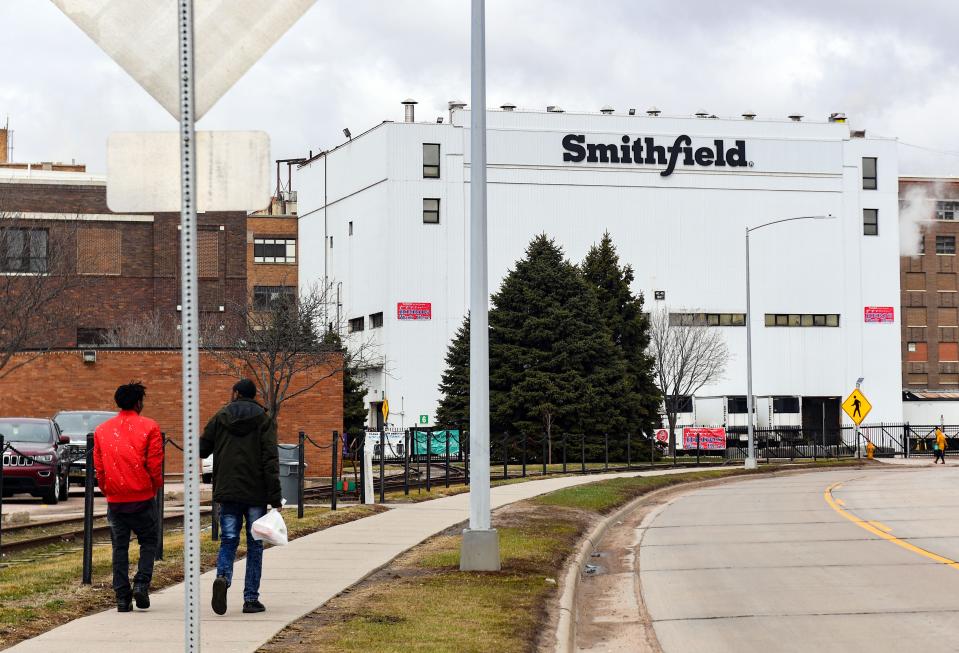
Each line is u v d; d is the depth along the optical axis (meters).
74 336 64.44
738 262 85.25
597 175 83.25
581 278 60.72
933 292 95.31
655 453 63.78
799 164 86.44
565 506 25.20
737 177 85.50
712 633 11.03
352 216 83.25
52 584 12.23
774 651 10.06
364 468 25.89
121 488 10.47
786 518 24.30
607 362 59.88
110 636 9.35
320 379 41.47
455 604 11.28
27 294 42.09
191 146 4.41
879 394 86.69
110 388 39.03
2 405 38.81
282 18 4.70
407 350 78.19
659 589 14.12
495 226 81.50
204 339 58.47
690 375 78.94
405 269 78.44
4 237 43.94
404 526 20.02
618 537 21.55
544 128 82.50
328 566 14.30
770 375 85.19
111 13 4.65
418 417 78.06
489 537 14.12
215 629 9.75
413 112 85.81
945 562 16.12
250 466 10.53
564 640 9.89
